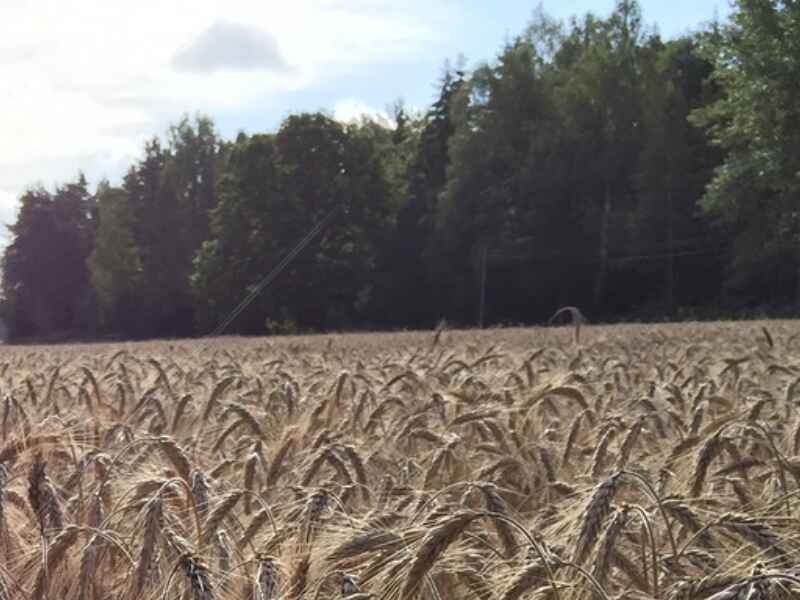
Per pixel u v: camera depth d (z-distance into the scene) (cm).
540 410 825
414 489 581
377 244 8725
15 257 13388
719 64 5044
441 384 1098
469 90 8731
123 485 560
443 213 8544
